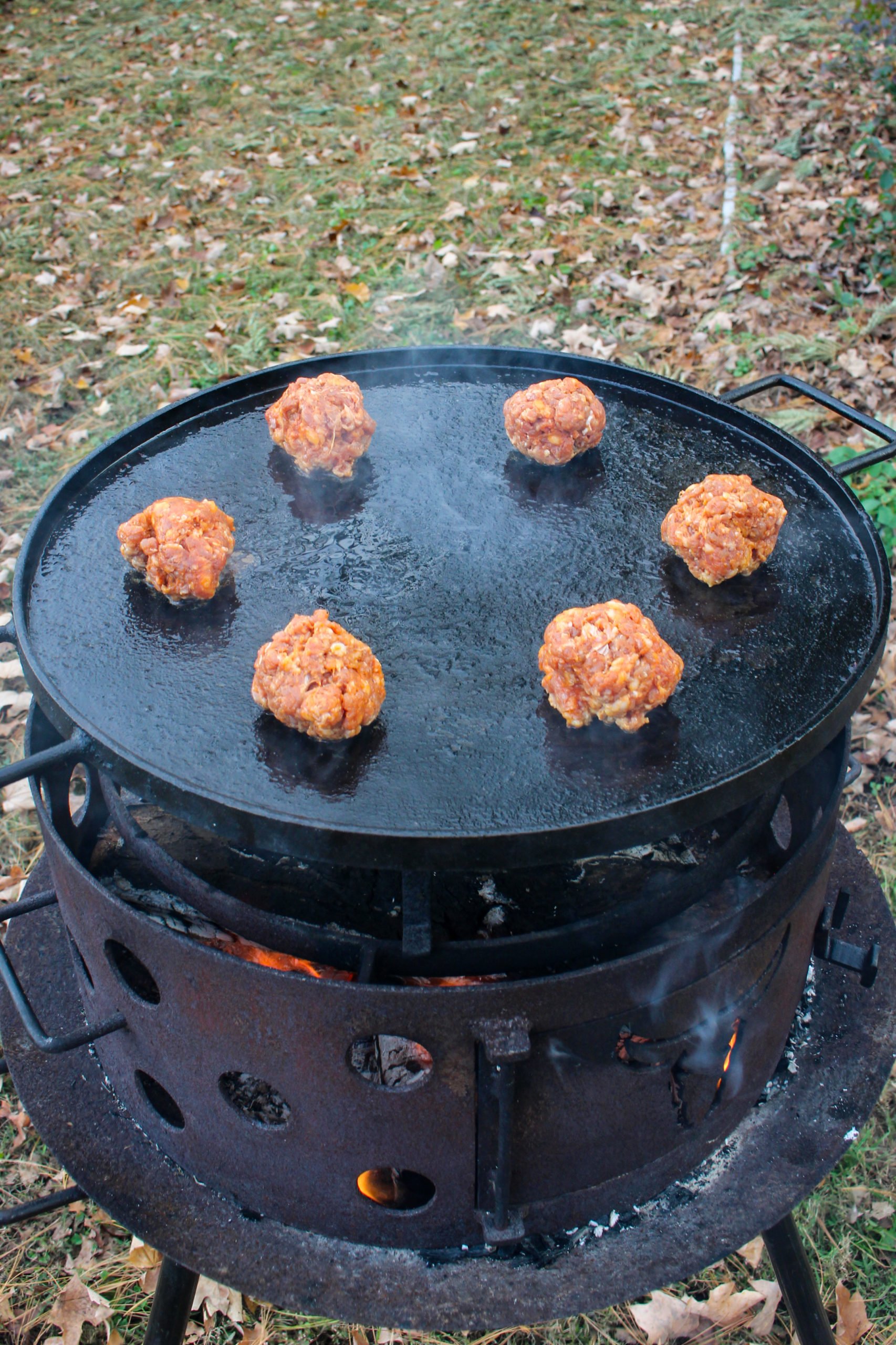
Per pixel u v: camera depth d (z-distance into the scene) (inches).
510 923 65.4
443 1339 80.5
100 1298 81.2
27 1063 70.4
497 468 75.4
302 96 259.9
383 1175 67.8
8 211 221.1
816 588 63.8
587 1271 59.4
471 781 51.8
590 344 175.3
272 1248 60.8
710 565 62.7
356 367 85.0
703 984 53.6
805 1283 67.9
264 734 54.5
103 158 239.3
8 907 63.1
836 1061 69.8
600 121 241.1
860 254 187.6
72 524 69.6
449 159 232.2
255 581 65.4
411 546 68.2
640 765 52.4
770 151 220.8
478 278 193.9
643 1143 58.9
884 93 231.8
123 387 173.3
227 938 67.6
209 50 284.0
